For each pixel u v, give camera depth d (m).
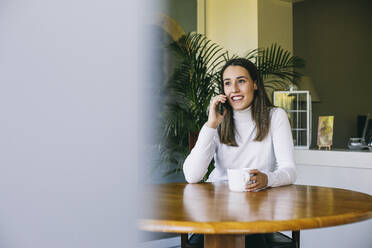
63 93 0.19
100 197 0.19
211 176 1.94
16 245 0.17
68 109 0.19
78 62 0.19
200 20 4.23
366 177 2.47
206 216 0.93
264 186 1.46
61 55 0.19
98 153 0.19
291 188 1.50
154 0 0.22
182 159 3.83
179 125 3.28
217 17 4.20
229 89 1.82
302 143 3.67
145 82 0.23
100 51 0.20
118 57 0.20
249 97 1.82
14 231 0.17
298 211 1.00
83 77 0.19
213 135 1.75
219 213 0.97
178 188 1.51
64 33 0.19
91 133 0.19
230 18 4.05
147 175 0.23
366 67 5.29
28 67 0.18
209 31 4.29
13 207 0.17
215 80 3.49
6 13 0.18
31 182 0.18
